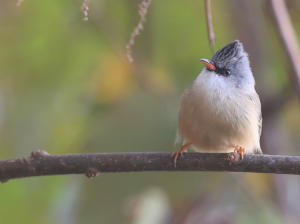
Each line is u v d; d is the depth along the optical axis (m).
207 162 8.50
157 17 12.08
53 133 11.11
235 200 10.90
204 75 10.05
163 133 11.05
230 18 13.17
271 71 13.06
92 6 11.48
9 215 10.48
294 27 13.13
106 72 11.52
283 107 12.52
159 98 11.59
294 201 12.38
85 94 11.52
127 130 11.10
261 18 13.25
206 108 9.55
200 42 12.23
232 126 9.61
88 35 11.54
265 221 10.30
